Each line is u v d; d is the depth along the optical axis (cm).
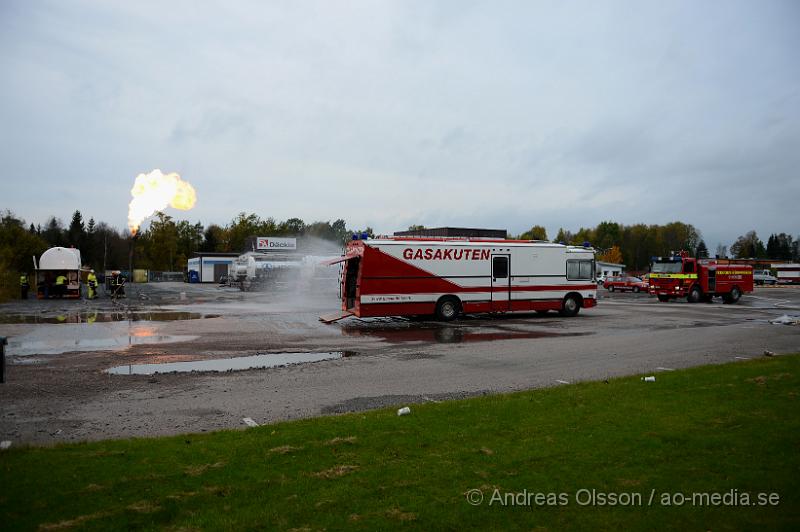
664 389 810
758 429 594
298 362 1177
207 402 825
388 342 1488
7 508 414
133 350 1331
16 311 2455
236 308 2648
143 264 8762
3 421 720
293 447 549
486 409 698
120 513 406
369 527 384
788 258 14862
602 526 386
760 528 381
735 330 1783
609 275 6975
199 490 446
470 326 1886
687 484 454
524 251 2164
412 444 556
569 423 628
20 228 5678
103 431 674
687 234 13300
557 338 1576
